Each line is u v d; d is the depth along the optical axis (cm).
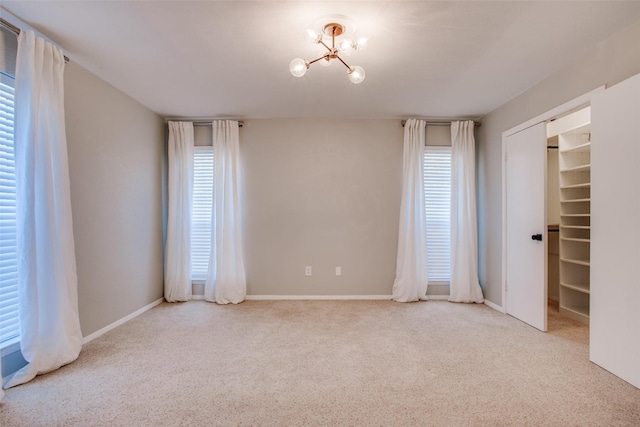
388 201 389
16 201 194
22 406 168
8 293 199
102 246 275
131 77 273
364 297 388
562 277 335
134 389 185
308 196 390
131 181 319
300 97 321
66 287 216
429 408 166
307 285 389
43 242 204
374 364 216
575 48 227
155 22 196
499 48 227
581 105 238
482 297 371
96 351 237
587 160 338
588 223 330
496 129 350
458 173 379
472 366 213
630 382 188
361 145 390
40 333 202
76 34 209
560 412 163
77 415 161
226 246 371
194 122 389
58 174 214
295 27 202
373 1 176
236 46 225
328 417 159
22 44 193
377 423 154
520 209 309
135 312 322
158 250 370
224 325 294
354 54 235
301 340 258
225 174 375
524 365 214
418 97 321
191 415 161
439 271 390
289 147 390
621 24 199
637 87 183
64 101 236
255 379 196
